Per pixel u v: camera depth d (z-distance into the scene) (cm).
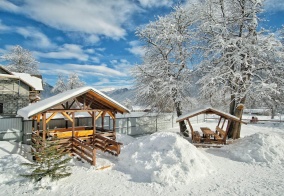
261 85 1414
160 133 1113
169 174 789
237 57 1445
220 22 1647
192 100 1939
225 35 1559
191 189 726
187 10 1825
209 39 1692
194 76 1847
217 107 1834
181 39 1714
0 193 685
